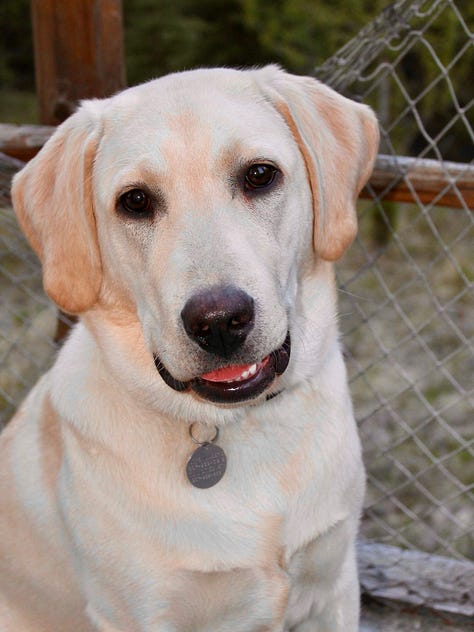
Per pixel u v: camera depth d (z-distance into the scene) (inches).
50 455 40.8
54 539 40.7
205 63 115.9
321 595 42.0
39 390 43.5
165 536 38.2
